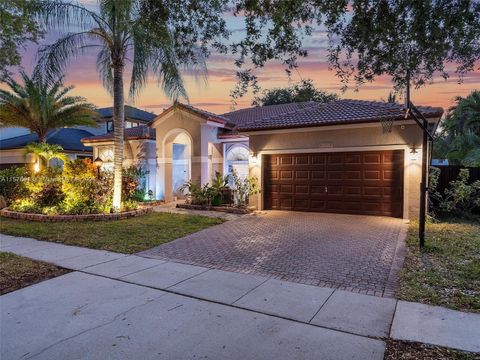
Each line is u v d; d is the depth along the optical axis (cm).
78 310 509
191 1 541
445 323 460
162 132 1861
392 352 391
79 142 2738
